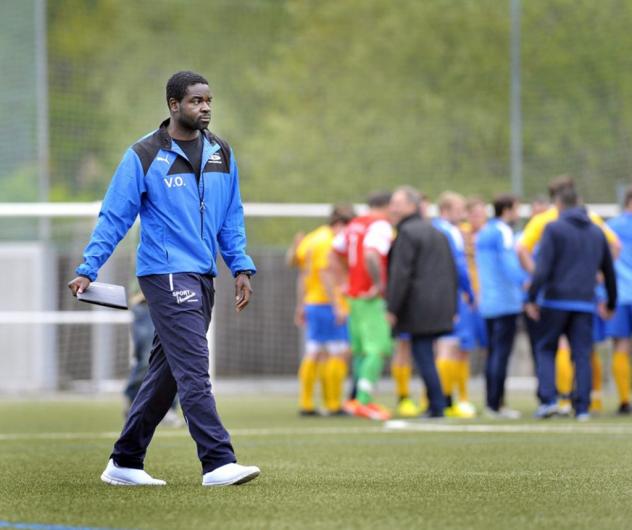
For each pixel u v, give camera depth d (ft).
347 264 144.15
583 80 264.11
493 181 269.85
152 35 277.85
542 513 56.54
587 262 129.08
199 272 66.13
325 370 146.82
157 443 101.50
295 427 122.52
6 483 70.23
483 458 86.02
